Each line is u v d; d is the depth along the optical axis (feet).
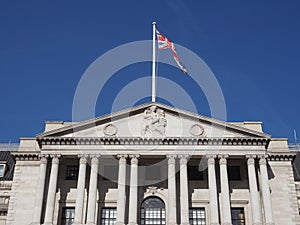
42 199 200.03
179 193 206.18
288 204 213.46
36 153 220.64
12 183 221.87
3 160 256.32
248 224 204.13
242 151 206.69
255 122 220.64
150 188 209.97
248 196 209.77
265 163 205.26
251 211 201.98
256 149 207.21
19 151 221.46
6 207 230.07
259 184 205.87
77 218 193.98
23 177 217.97
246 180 213.05
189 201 209.26
